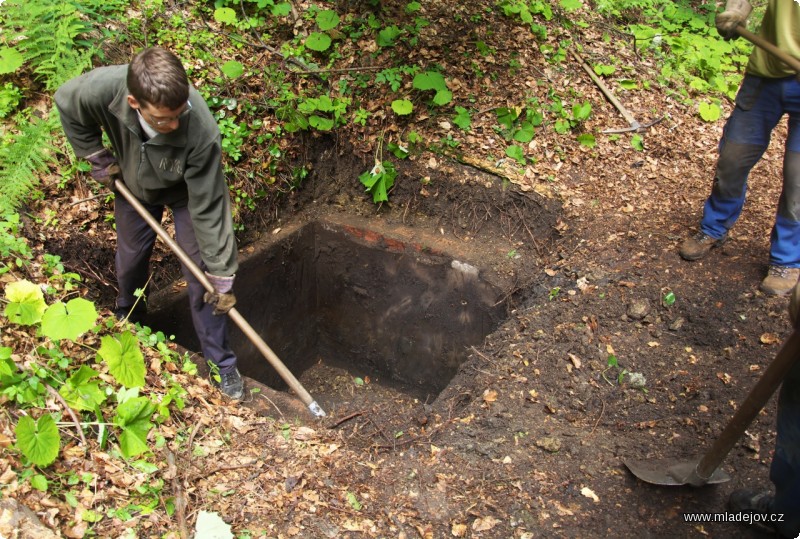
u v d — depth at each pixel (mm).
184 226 3195
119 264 3545
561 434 3264
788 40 3348
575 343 3787
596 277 4254
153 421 2951
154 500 2605
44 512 2346
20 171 3662
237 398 3545
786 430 2381
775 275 3904
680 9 6789
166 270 4316
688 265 4234
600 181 5059
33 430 2410
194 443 2969
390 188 5207
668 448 3145
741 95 3707
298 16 5547
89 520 2418
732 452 3080
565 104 5477
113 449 2719
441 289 5020
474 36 5688
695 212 4766
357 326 5613
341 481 2957
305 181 5270
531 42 5840
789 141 3598
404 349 5441
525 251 4844
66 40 4129
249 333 3152
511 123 5207
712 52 6289
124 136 2861
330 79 5336
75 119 2930
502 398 3498
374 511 2822
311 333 5781
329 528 2695
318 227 5312
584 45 6074
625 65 5992
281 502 2773
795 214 3689
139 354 2963
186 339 4477
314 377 5809
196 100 2736
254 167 4879
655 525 2789
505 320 4621
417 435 3383
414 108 5203
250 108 4895
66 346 3041
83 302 2855
